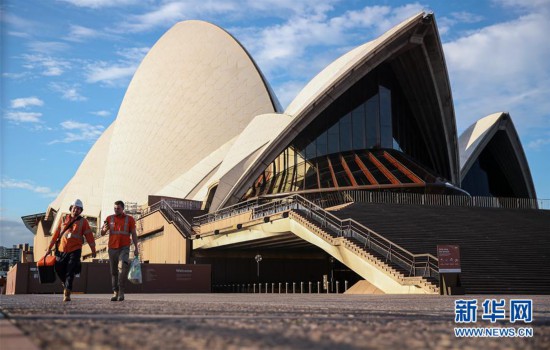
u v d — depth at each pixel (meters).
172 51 67.94
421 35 46.81
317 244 26.70
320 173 47.78
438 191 45.41
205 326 4.17
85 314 5.65
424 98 52.75
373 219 29.52
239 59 63.66
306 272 40.97
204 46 65.81
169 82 66.62
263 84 62.31
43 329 3.70
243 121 61.81
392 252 23.23
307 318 5.33
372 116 52.22
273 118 51.81
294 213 28.66
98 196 82.12
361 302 11.45
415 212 32.34
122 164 67.94
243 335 3.55
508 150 64.31
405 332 4.02
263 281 39.84
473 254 24.44
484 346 3.35
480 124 63.31
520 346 3.43
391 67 52.50
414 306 9.43
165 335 3.47
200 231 40.84
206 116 63.25
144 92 68.50
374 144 51.62
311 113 48.50
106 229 10.70
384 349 2.98
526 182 66.12
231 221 36.81
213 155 60.31
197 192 56.53
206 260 39.09
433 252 24.53
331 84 47.62
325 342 3.27
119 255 10.69
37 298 13.52
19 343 2.81
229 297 16.09
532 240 27.80
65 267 10.41
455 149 54.59
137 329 3.84
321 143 50.81
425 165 53.12
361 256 23.55
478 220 31.69
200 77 64.75
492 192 67.88
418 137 55.75
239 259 39.66
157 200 51.75
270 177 50.06
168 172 63.59
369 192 43.97
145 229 49.72
